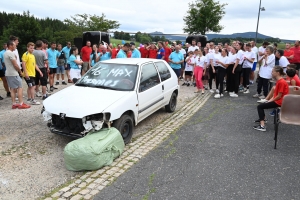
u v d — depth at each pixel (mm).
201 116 7199
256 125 6402
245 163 4383
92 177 3910
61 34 34844
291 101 5043
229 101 9008
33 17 39406
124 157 4605
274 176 3967
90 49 11945
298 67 11375
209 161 4453
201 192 3535
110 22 30109
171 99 7293
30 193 3500
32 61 7789
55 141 5238
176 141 5367
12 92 7320
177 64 11266
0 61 8500
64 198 3381
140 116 5645
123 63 6082
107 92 5238
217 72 9867
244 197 3430
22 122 6266
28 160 4438
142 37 26484
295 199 3396
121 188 3619
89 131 4508
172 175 3982
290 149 4973
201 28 23094
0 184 3695
